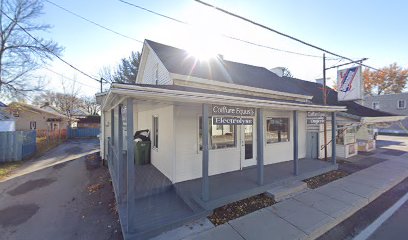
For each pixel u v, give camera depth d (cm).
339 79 1163
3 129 1938
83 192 680
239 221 458
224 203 514
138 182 630
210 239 391
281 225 439
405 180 788
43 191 695
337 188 667
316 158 1055
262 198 588
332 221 458
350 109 1271
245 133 810
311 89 1526
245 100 531
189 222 453
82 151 1555
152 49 982
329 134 1131
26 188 726
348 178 776
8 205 582
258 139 609
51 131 2273
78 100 4025
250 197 592
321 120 813
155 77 1003
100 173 909
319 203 551
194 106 670
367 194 614
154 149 820
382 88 3650
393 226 451
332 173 836
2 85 1750
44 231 445
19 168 1023
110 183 758
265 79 1133
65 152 1508
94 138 2614
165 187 603
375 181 739
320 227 433
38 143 1792
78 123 3097
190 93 435
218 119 524
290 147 979
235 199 537
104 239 414
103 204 580
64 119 3244
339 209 515
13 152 1193
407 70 3331
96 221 484
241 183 620
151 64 1095
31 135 1393
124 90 363
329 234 426
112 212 529
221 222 458
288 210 510
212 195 525
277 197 584
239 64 1284
